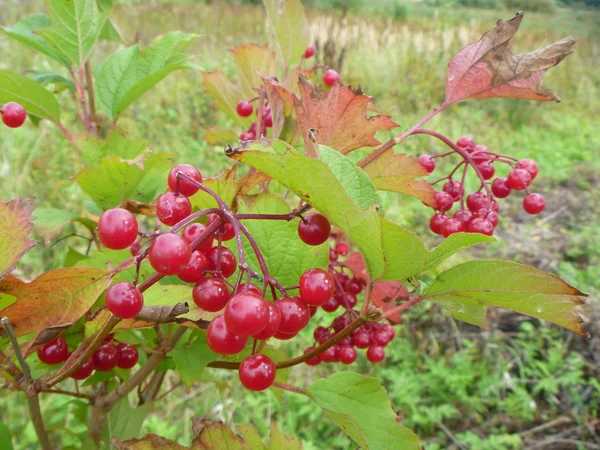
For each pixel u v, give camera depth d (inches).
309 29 8.8
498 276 4.9
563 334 22.4
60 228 8.0
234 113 10.4
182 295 5.4
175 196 4.5
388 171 7.0
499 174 33.6
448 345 21.9
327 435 18.1
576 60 61.5
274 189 7.8
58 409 16.0
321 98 5.9
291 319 4.6
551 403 20.0
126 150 8.2
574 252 27.7
